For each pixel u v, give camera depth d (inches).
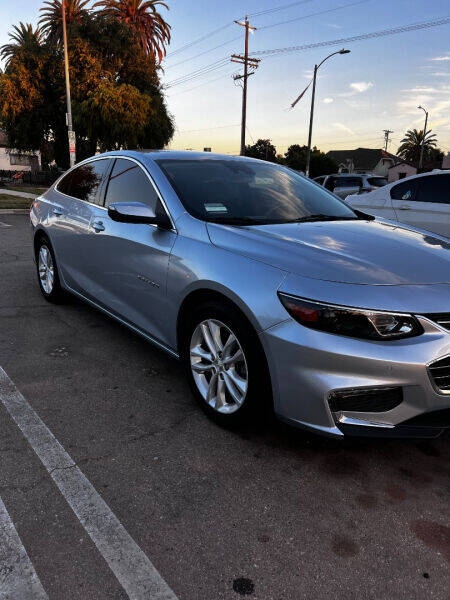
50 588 65.2
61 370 132.3
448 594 66.7
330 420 85.7
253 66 1096.8
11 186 1317.7
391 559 72.5
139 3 1460.4
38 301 196.7
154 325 123.6
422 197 280.4
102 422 107.0
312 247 100.6
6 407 111.8
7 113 1069.8
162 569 68.9
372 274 90.4
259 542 74.7
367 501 85.4
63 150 1194.0
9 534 74.0
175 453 96.7
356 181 619.2
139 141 1151.0
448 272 96.3
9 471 88.7
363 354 81.9
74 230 159.6
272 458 96.6
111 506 81.0
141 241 123.6
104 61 1114.1
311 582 67.8
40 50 1088.8
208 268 101.7
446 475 93.8
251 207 126.0
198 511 80.9
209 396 107.9
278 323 88.0
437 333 84.5
